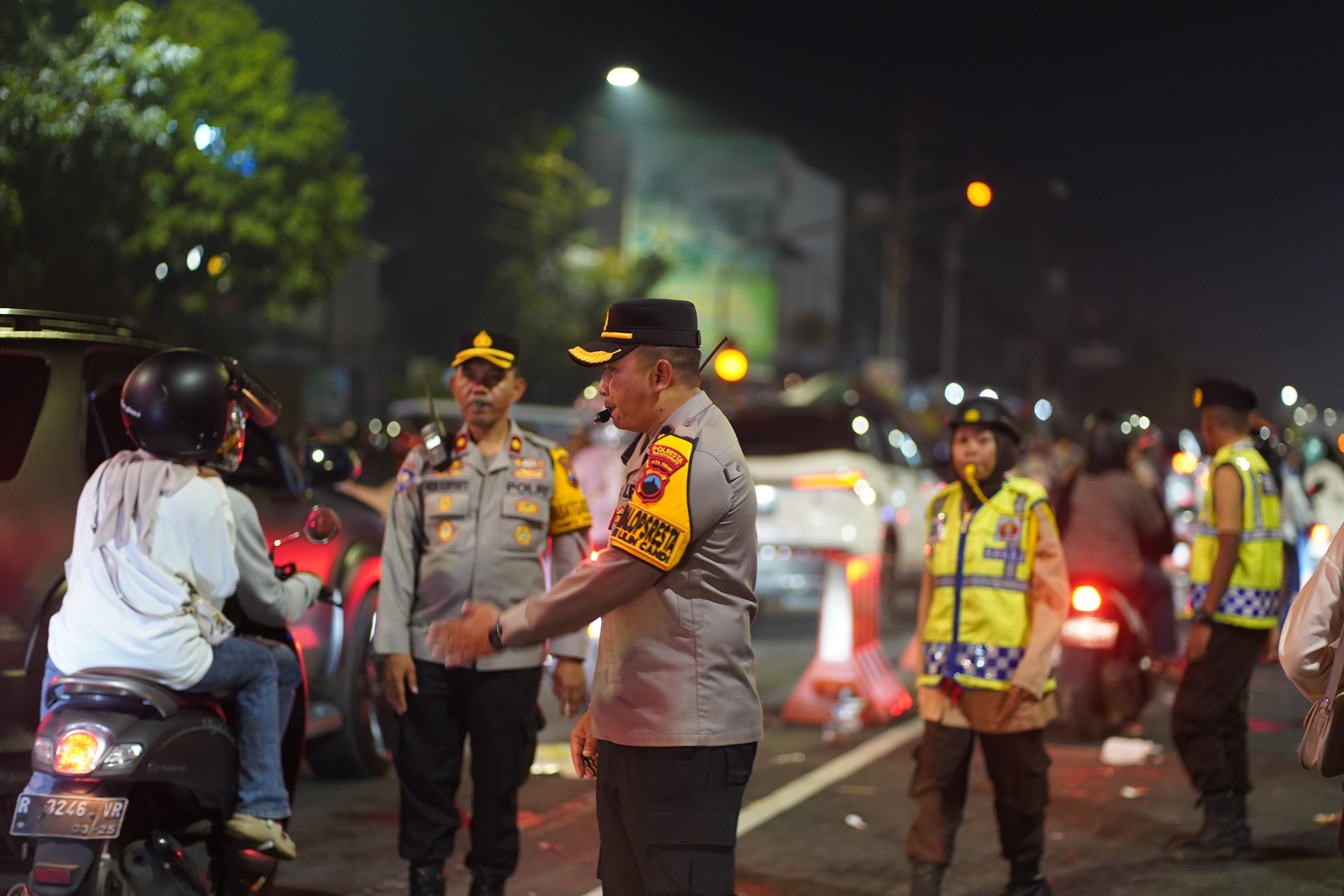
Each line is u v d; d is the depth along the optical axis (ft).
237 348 61.41
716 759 11.84
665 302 12.21
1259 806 24.54
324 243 60.59
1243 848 20.81
